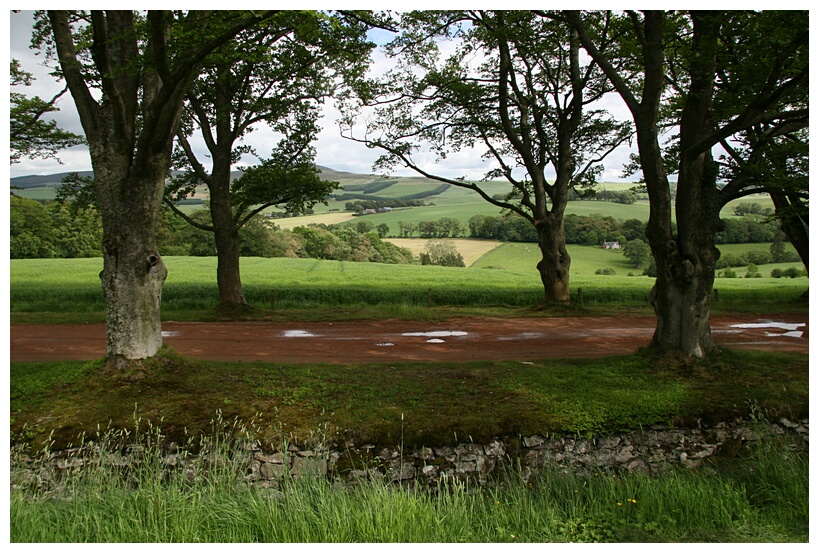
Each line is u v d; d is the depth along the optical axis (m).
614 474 8.07
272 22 10.30
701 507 7.20
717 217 11.31
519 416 8.81
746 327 18.50
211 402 9.21
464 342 15.46
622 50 15.50
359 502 7.04
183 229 63.16
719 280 45.25
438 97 21.23
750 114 9.70
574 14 11.56
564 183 22.28
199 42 9.22
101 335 15.80
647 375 10.66
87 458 8.12
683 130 11.09
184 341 15.20
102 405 9.00
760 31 10.47
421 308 21.97
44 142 18.25
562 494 7.73
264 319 19.52
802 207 15.88
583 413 8.95
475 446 8.46
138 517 6.66
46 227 58.38
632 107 11.09
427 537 6.51
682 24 13.28
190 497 7.40
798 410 9.38
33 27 11.80
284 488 7.68
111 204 10.05
